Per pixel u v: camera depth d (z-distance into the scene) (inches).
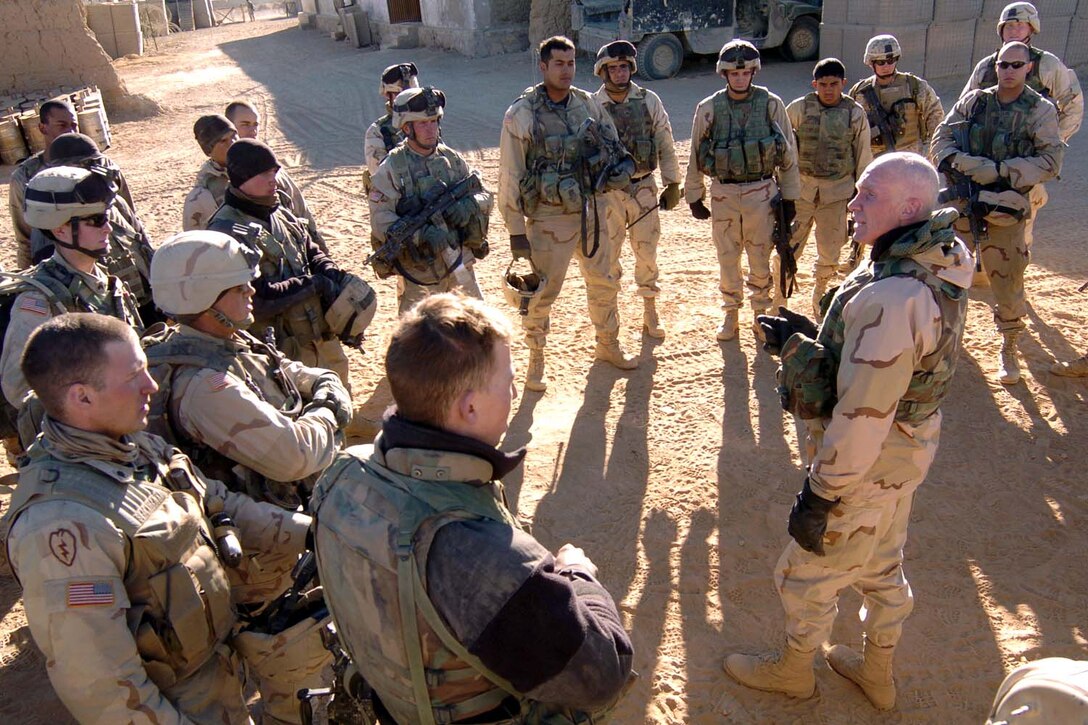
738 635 139.4
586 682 59.3
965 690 127.9
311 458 101.1
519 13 797.2
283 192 186.7
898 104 253.9
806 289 273.9
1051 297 256.2
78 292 126.1
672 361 231.8
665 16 635.5
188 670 81.2
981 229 200.2
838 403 98.1
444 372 61.3
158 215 385.7
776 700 126.8
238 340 105.4
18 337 118.1
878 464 103.3
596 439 197.2
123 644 73.7
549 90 199.0
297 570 91.1
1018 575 149.8
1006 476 176.4
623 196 229.0
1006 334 207.6
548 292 211.0
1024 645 135.0
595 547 161.9
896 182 94.3
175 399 96.9
